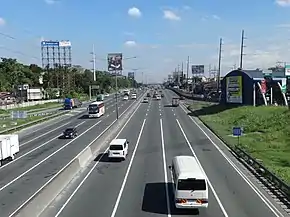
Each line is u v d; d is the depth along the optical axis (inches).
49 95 6348.4
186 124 3034.0
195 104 4758.9
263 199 1147.3
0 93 5098.4
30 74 7199.8
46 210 1050.7
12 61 6663.4
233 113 3304.6
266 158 1750.7
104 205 1093.8
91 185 1315.2
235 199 1145.4
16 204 1119.6
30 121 3253.0
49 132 2726.4
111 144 1722.4
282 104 3494.1
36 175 1478.8
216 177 1411.2
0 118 3513.8
